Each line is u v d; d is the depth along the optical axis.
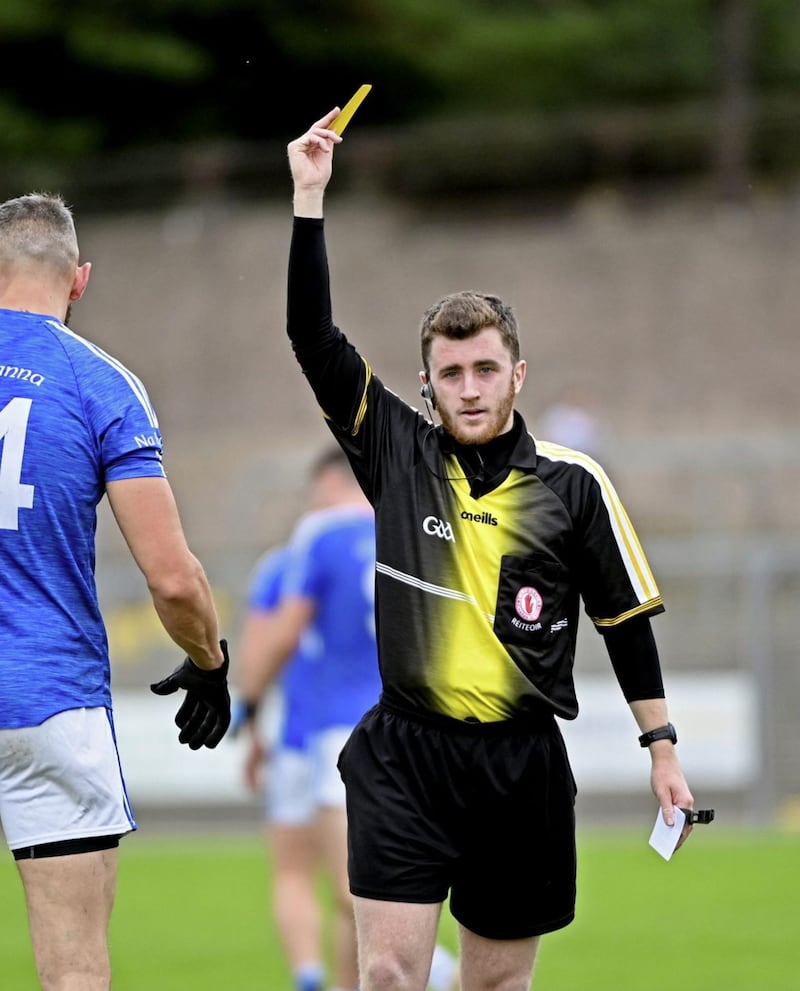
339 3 110.31
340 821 23.02
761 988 24.94
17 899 35.72
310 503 25.23
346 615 23.64
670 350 89.31
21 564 14.79
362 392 15.91
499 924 15.64
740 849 40.78
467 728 15.32
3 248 15.69
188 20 110.31
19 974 26.69
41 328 15.41
